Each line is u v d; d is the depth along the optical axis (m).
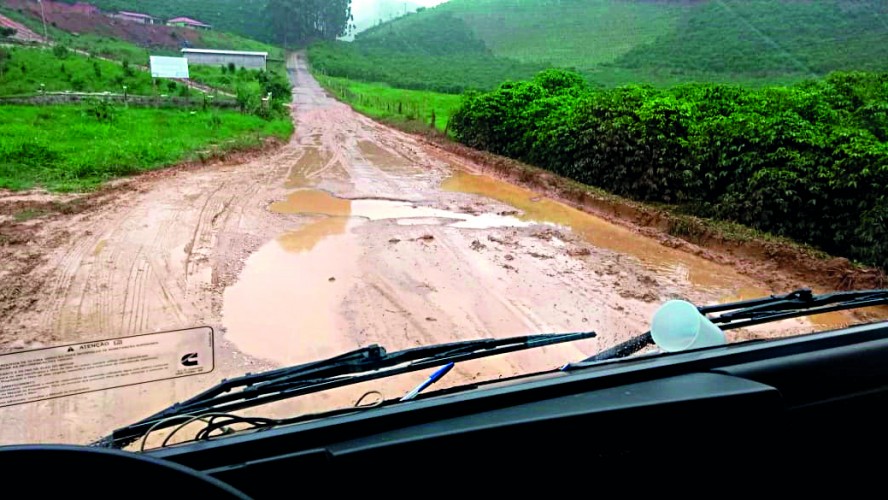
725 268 7.29
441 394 1.83
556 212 10.38
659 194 10.60
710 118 10.30
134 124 17.31
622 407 1.59
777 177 8.17
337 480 1.41
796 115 8.84
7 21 35.81
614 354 2.26
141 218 8.28
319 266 6.49
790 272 7.06
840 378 2.04
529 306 5.60
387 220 9.00
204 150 14.45
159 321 4.69
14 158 11.05
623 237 8.78
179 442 1.65
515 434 1.51
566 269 6.92
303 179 12.45
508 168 14.37
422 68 43.44
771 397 1.72
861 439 1.99
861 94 9.74
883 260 6.79
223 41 55.38
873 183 7.10
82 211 8.50
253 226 8.17
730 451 1.74
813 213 7.89
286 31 67.06
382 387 2.77
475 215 9.80
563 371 1.95
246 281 5.87
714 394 1.68
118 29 46.47
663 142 10.48
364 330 4.83
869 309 4.98
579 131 12.51
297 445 1.46
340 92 41.53
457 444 1.47
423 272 6.46
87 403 2.78
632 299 5.96
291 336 4.61
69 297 5.18
